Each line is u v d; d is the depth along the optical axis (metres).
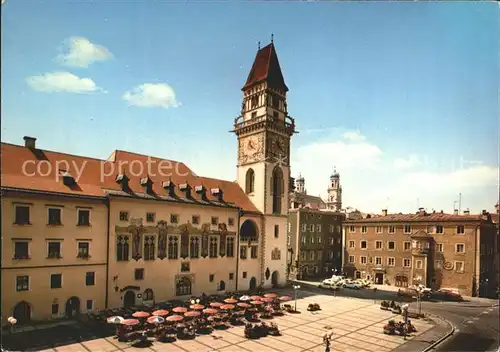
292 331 36.97
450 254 65.88
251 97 68.44
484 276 65.12
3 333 32.50
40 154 41.00
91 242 40.38
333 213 90.50
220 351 30.31
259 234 63.03
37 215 36.34
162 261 47.12
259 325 37.25
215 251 54.66
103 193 42.31
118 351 29.36
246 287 59.78
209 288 53.31
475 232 63.47
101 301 40.78
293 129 69.69
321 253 87.00
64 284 37.88
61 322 36.31
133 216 44.41
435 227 68.12
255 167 65.81
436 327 40.31
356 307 50.19
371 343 33.69
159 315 35.56
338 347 32.28
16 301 34.50
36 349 29.05
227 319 40.22
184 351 30.05
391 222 74.75
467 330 39.38
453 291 59.88
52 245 37.41
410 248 71.81
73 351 28.78
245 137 68.69
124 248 43.31
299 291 62.81
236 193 65.00
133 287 43.69
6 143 38.66
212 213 54.31
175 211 49.12
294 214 82.62
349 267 80.75
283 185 68.00
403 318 43.97
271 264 64.44
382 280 75.19
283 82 69.06
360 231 79.81
